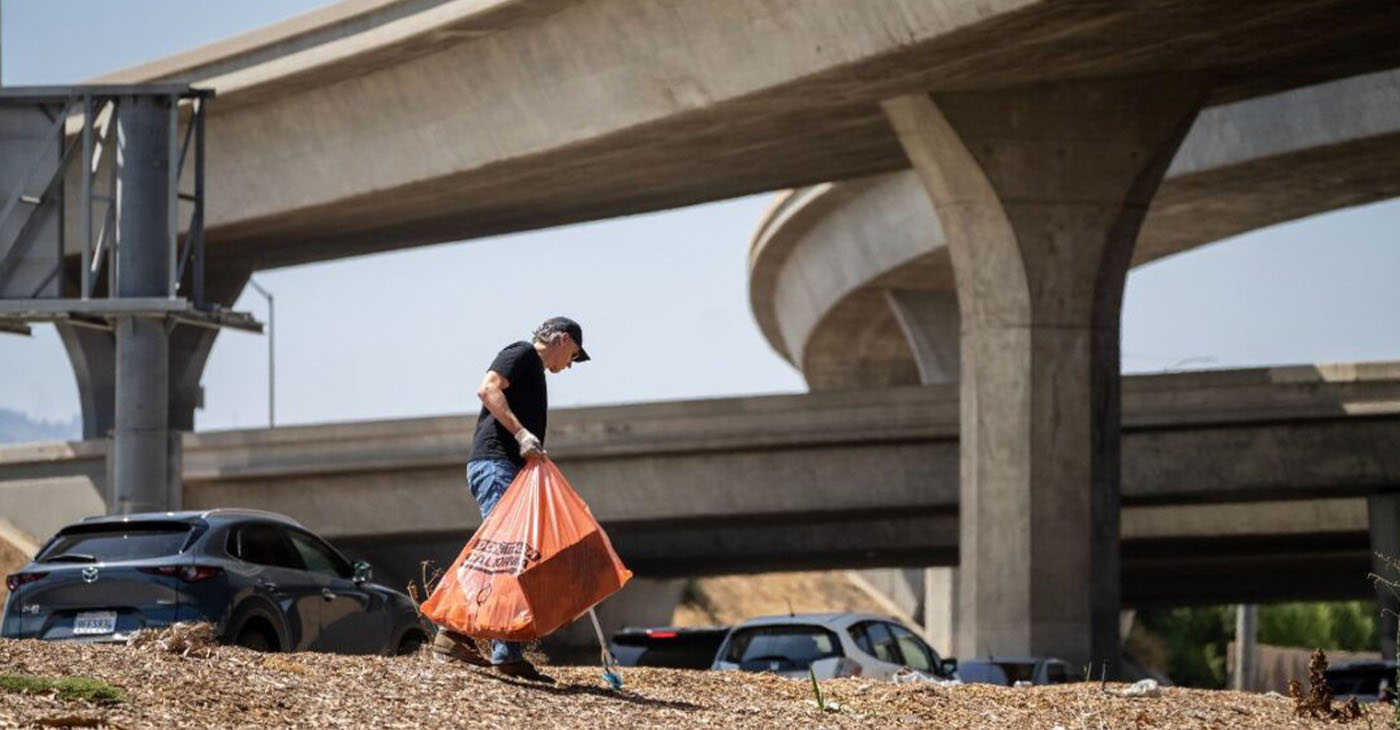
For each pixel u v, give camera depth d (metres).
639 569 56.53
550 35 34.09
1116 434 32.84
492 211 44.69
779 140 35.94
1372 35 28.78
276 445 48.31
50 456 51.56
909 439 40.84
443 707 10.08
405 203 42.59
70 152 29.22
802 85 29.98
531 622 10.55
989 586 32.47
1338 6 26.39
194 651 11.20
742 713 11.11
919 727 11.41
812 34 28.62
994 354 32.59
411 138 39.34
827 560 54.31
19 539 50.88
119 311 29.20
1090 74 31.14
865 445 41.53
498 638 10.63
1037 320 32.38
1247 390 37.53
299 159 42.84
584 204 44.06
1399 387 36.41
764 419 42.12
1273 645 90.69
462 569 10.72
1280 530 45.00
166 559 14.41
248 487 49.50
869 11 27.38
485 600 10.59
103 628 14.31
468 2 34.88
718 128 33.84
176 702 9.41
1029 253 32.22
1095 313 32.59
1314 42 29.20
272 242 49.66
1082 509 32.34
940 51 27.81
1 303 28.94
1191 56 29.94
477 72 36.56
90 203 29.36
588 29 33.12
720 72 30.92
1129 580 59.81
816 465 42.16
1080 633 32.19
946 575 67.56
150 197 29.70
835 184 58.50
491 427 11.05
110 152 30.12
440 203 42.81
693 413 42.88
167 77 45.31
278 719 9.32
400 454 46.69
